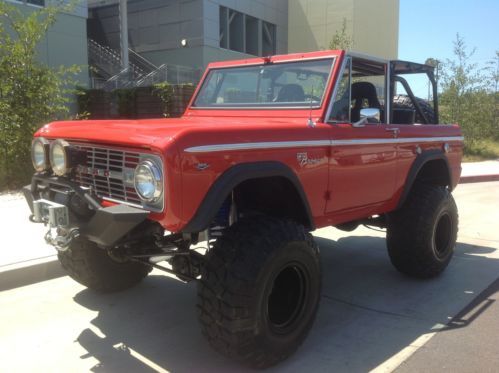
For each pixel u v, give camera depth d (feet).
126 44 59.67
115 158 9.72
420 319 12.82
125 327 12.18
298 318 10.57
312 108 12.26
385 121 14.34
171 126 9.67
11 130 28.43
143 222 9.95
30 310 13.07
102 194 10.18
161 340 11.53
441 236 16.10
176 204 8.63
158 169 8.73
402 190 14.62
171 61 75.72
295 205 11.08
